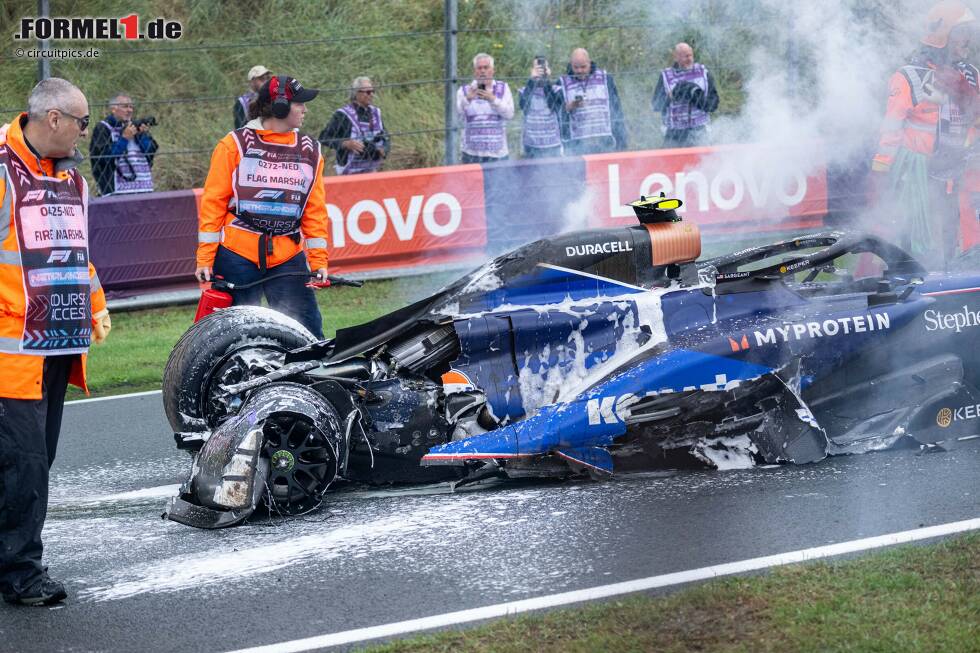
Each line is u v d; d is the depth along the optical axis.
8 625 5.68
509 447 7.32
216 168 9.57
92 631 5.56
